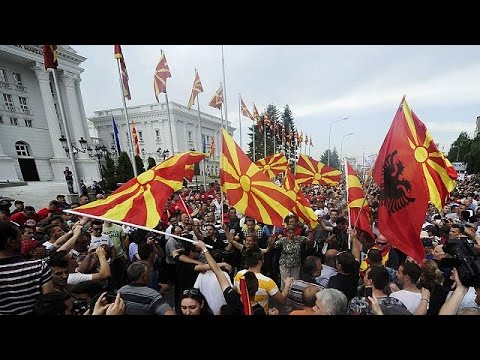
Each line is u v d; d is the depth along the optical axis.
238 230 7.50
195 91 14.34
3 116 31.38
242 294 2.38
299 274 5.30
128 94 9.87
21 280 2.47
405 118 3.79
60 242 4.12
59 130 35.03
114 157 37.56
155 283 5.22
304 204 6.02
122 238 5.46
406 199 3.57
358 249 4.49
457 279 2.13
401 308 2.43
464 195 14.59
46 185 26.80
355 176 5.37
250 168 4.55
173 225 6.32
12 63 32.47
